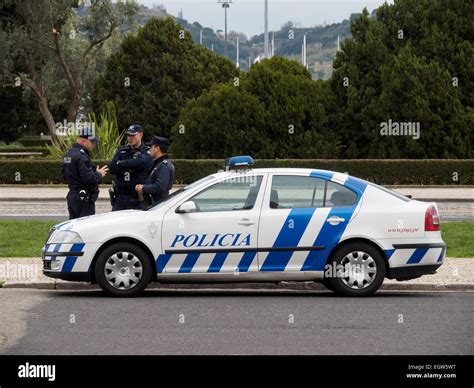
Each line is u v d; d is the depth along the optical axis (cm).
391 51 4416
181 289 1393
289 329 1023
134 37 5544
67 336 985
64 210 2831
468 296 1293
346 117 4331
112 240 1282
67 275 1273
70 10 6372
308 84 4294
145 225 1273
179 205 1281
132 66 5509
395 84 4131
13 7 6253
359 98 4322
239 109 4222
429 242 1286
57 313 1134
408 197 1334
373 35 4400
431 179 3931
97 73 7062
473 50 4212
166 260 1272
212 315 1120
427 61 4269
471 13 4319
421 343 945
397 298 1269
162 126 5459
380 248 1280
